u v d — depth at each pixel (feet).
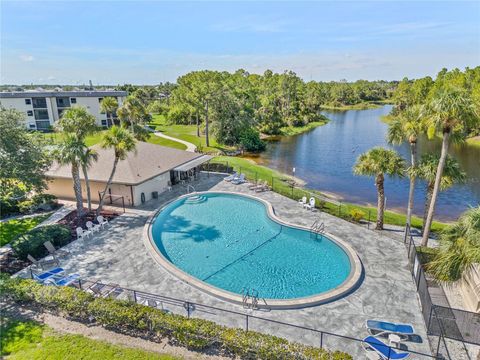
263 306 50.75
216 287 55.42
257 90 367.66
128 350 40.68
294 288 57.88
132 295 52.60
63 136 80.28
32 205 89.35
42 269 60.64
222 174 131.23
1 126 66.39
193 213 92.43
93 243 71.56
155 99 465.47
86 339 42.47
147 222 82.28
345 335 44.70
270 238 77.20
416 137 70.74
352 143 225.56
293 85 361.10
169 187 111.04
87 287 54.44
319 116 353.92
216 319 47.96
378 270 61.16
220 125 203.72
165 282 57.21
